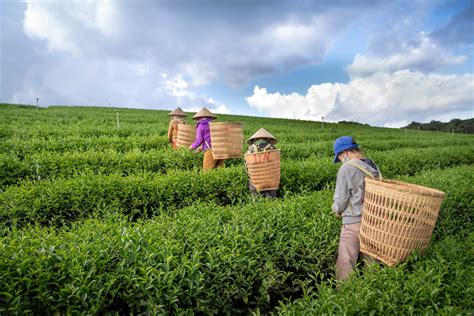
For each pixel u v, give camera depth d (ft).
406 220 12.68
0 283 10.32
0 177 27.02
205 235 13.99
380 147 65.98
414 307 10.31
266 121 141.90
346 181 14.79
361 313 9.94
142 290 11.30
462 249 13.50
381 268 12.67
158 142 46.78
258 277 13.94
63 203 21.16
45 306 10.86
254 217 16.34
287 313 10.79
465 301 10.27
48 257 11.30
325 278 15.89
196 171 26.50
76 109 125.80
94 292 10.84
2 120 63.41
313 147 50.19
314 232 15.87
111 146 42.37
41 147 39.88
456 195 22.18
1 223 18.37
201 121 30.42
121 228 14.35
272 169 23.20
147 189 23.36
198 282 11.63
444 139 97.55
